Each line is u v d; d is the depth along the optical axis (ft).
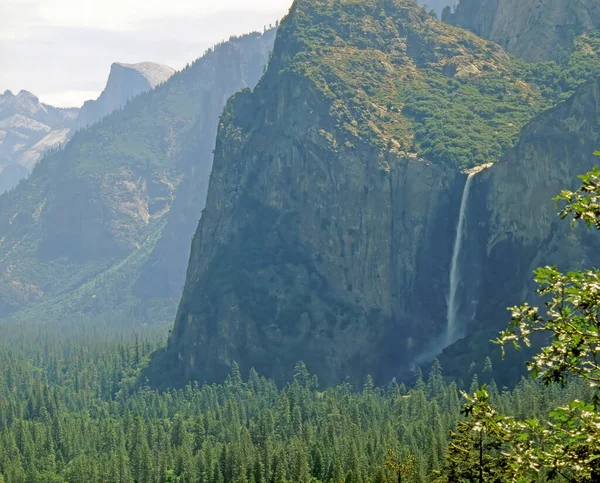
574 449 191.93
